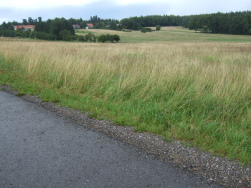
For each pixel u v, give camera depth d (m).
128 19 154.50
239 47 25.03
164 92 6.12
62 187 2.77
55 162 3.29
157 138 4.05
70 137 4.07
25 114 5.16
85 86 7.02
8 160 3.33
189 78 6.91
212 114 5.12
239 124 4.66
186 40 75.44
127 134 4.21
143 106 5.52
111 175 3.00
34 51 11.78
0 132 4.24
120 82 6.78
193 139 4.02
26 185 2.80
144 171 3.09
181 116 4.97
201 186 2.81
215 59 13.25
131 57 12.27
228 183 2.88
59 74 7.71
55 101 6.03
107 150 3.63
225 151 3.61
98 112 5.18
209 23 105.44
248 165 3.26
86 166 3.20
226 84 6.22
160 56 12.61
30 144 3.80
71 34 81.38
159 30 130.00
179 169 3.15
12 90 7.18
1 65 10.39
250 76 6.73
